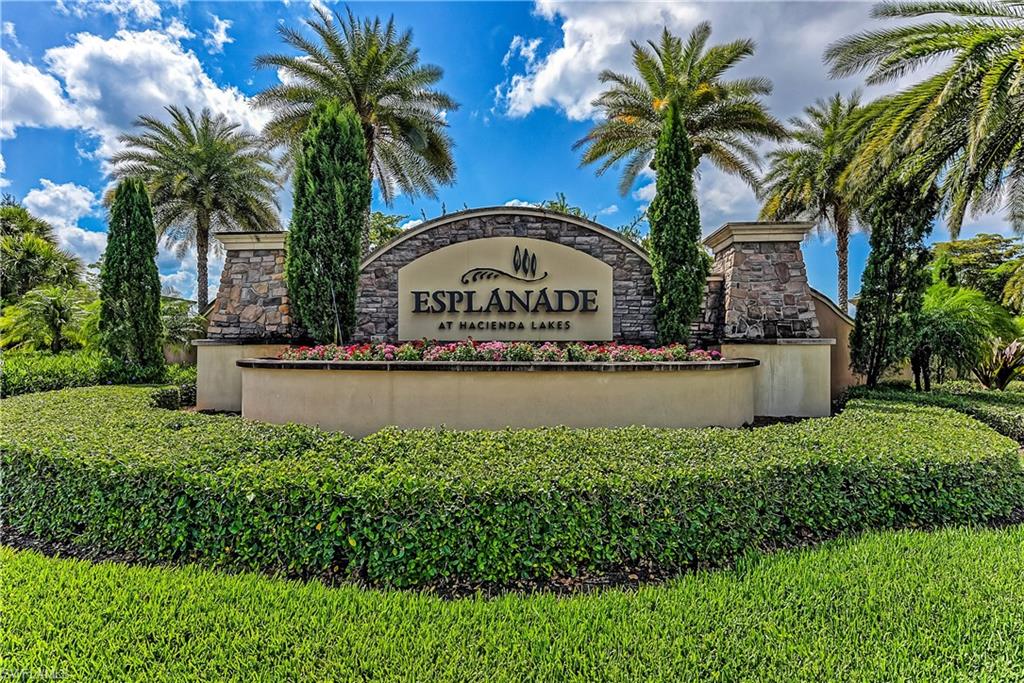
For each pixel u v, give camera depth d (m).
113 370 11.20
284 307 9.27
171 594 2.75
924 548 3.30
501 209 9.85
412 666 2.14
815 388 8.23
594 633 2.38
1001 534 3.57
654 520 3.24
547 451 3.89
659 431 4.65
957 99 8.39
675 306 9.07
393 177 18.45
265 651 2.23
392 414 6.15
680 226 9.13
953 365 9.22
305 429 4.65
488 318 9.81
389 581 3.03
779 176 18.84
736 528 3.37
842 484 3.73
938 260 11.38
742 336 8.59
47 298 15.13
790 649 2.22
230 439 4.21
